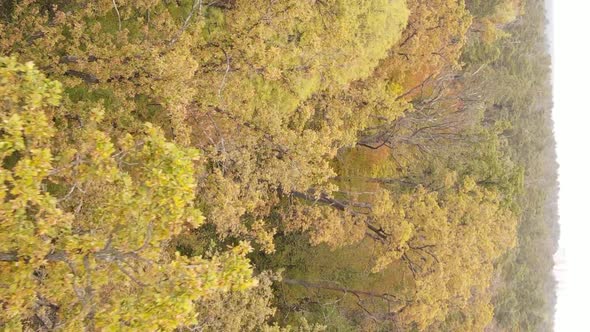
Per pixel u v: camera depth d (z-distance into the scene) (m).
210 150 15.21
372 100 19.78
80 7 14.23
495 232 22.84
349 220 20.12
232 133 15.48
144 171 8.54
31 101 7.68
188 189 8.09
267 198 18.53
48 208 7.56
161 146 8.31
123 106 14.47
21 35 12.69
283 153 16.31
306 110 16.70
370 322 23.98
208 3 15.54
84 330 8.30
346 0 18.09
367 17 19.45
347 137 18.80
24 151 7.91
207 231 19.55
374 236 22.09
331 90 18.28
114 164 8.88
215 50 14.21
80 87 14.98
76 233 8.53
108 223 8.62
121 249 8.29
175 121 12.55
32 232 7.57
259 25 14.08
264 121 15.46
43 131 7.85
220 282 8.41
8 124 7.25
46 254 7.94
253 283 8.63
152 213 8.30
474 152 24.02
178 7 16.08
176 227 8.71
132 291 9.09
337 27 17.50
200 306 15.79
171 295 7.83
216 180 14.99
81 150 9.04
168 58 12.15
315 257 24.03
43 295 8.36
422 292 19.33
